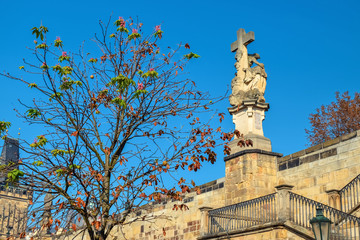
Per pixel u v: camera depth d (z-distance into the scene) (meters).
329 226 17.75
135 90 20.12
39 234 18.69
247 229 26.92
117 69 21.02
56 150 19.38
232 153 34.00
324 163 29.50
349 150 28.09
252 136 33.22
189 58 21.19
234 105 35.12
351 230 24.52
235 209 29.81
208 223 31.64
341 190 27.23
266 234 25.64
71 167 18.44
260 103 34.00
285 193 25.48
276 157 33.19
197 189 19.86
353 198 26.59
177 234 40.44
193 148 19.75
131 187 19.33
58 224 18.42
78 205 17.80
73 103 19.77
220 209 31.03
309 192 30.00
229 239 28.44
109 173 19.80
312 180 30.00
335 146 29.08
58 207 18.42
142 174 19.61
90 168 19.17
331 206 27.08
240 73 35.66
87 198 18.09
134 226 46.44
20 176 17.42
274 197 26.88
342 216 24.22
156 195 19.42
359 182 26.34
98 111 20.42
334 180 28.59
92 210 19.05
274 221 25.59
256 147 32.94
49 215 18.39
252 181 31.94
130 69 21.11
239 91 35.00
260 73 34.62
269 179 32.34
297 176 31.14
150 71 19.86
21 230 18.64
